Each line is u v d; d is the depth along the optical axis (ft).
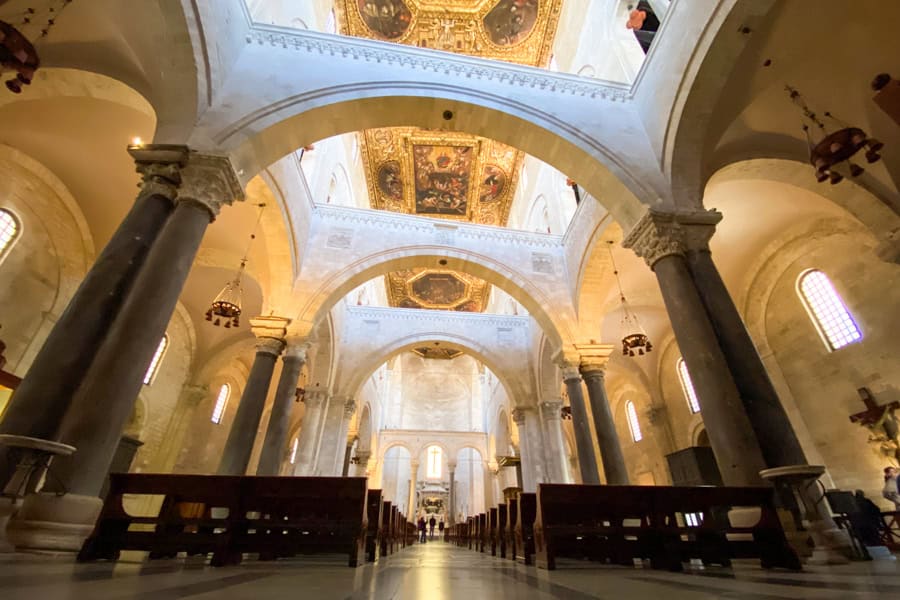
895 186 26.17
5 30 14.51
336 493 15.28
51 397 13.87
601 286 41.04
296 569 13.05
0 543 11.86
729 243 38.17
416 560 20.03
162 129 21.24
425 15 56.44
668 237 23.11
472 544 42.60
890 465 29.73
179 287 17.85
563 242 45.78
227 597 6.83
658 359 55.83
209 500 14.42
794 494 16.42
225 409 59.98
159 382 46.42
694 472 45.44
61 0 18.65
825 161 18.92
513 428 69.97
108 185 33.47
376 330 55.88
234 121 22.38
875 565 14.56
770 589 8.48
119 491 14.14
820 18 20.81
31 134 28.99
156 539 13.48
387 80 26.78
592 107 28.78
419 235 43.60
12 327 31.42
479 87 28.04
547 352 52.26
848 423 32.65
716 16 21.52
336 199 53.72
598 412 36.52
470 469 101.76
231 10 24.03
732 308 21.25
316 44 26.89
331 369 49.55
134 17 19.98
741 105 24.06
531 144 28.76
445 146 69.62
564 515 15.88
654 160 26.50
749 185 31.96
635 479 62.64
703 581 10.19
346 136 58.03
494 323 58.13
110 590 7.00
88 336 15.25
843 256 33.45
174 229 18.60
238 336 53.21
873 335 31.48
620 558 16.30
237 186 21.65
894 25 21.11
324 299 38.06
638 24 32.40
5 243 30.71
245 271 42.16
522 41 57.93
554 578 11.31
